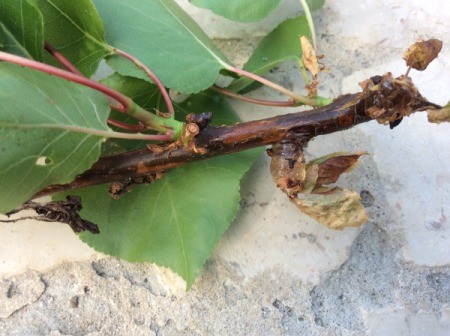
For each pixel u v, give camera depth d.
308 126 0.13
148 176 0.14
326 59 0.18
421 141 0.17
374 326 0.16
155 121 0.13
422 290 0.16
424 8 0.18
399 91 0.12
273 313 0.16
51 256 0.16
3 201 0.11
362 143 0.17
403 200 0.17
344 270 0.16
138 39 0.15
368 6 0.18
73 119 0.12
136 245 0.15
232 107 0.17
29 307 0.16
